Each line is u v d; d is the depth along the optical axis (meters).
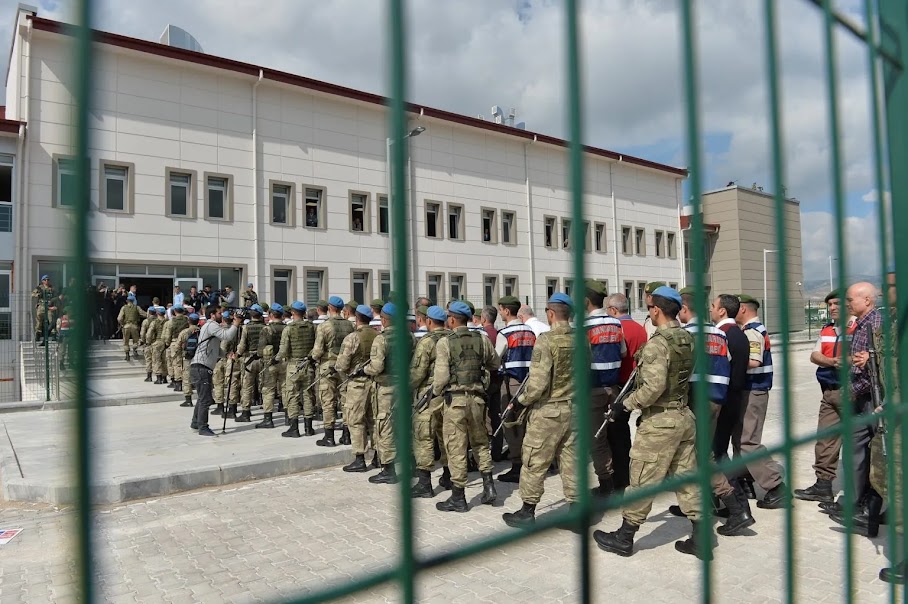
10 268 14.89
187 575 4.08
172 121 19.30
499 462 7.11
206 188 19.98
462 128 25.86
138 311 15.46
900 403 1.87
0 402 11.88
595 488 5.19
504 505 5.41
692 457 3.94
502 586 3.78
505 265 27.06
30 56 10.95
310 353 8.27
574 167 0.98
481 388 5.37
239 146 20.66
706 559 1.22
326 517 5.25
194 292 17.31
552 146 28.52
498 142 27.11
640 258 30.08
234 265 20.34
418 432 5.61
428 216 24.89
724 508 4.80
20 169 15.30
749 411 4.78
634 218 29.89
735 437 4.81
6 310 13.99
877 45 1.88
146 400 11.77
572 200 0.99
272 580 3.99
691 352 3.97
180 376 12.31
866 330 4.28
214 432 8.51
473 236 26.14
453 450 5.23
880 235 1.76
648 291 5.49
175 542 4.70
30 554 4.52
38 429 9.20
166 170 19.11
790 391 1.43
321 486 6.25
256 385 9.52
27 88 10.85
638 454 3.99
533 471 4.54
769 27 1.39
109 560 4.34
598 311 4.96
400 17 0.81
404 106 0.80
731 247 27.23
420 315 7.92
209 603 3.66
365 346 6.73
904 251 1.90
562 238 29.22
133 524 5.12
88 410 0.55
